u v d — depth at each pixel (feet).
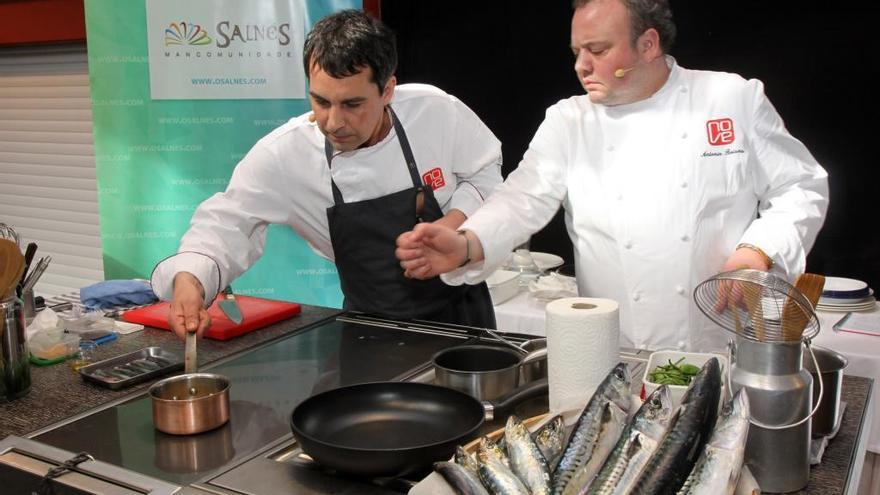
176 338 5.67
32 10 12.99
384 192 6.48
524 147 12.61
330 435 3.80
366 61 5.23
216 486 3.41
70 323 5.71
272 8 9.87
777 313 3.27
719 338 6.37
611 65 5.68
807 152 6.20
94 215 13.74
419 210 6.42
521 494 3.00
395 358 5.12
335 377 4.78
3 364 4.40
